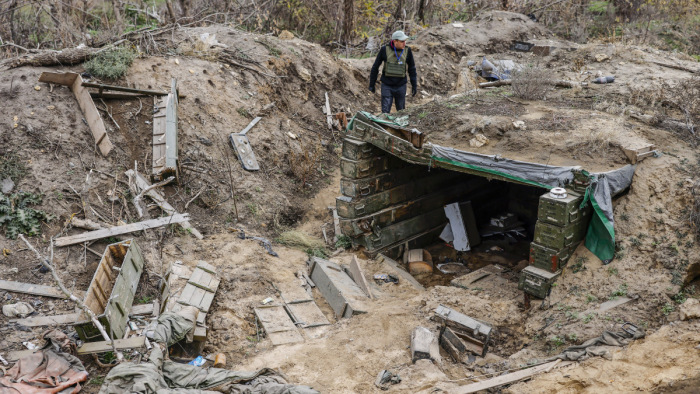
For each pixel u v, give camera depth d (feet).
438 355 21.33
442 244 33.73
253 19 53.06
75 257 24.59
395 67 36.01
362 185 29.19
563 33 62.49
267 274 26.40
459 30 54.95
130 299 22.65
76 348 19.99
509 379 19.44
